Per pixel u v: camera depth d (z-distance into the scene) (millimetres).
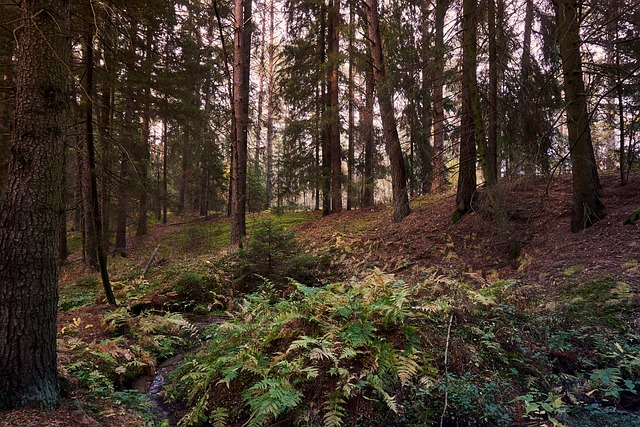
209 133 15344
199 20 15461
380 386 3441
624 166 10453
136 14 7328
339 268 10305
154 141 20297
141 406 4031
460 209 10570
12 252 3217
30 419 2975
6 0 6031
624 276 5766
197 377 4379
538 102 8805
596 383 3619
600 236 7473
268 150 27547
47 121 3416
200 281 8867
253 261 9320
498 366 4094
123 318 6219
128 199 10492
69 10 3723
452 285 5191
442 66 10117
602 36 7758
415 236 10805
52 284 3398
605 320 4828
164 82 10164
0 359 3111
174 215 30297
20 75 3400
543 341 4441
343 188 17609
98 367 4773
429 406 3459
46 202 3377
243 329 4793
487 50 9359
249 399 3576
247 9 17141
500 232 8773
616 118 10383
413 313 4441
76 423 3133
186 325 5957
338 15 17438
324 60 17969
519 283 6902
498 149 10672
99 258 7027
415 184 12586
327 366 3863
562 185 11062
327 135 18547
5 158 8945
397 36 10891
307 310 4594
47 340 3322
